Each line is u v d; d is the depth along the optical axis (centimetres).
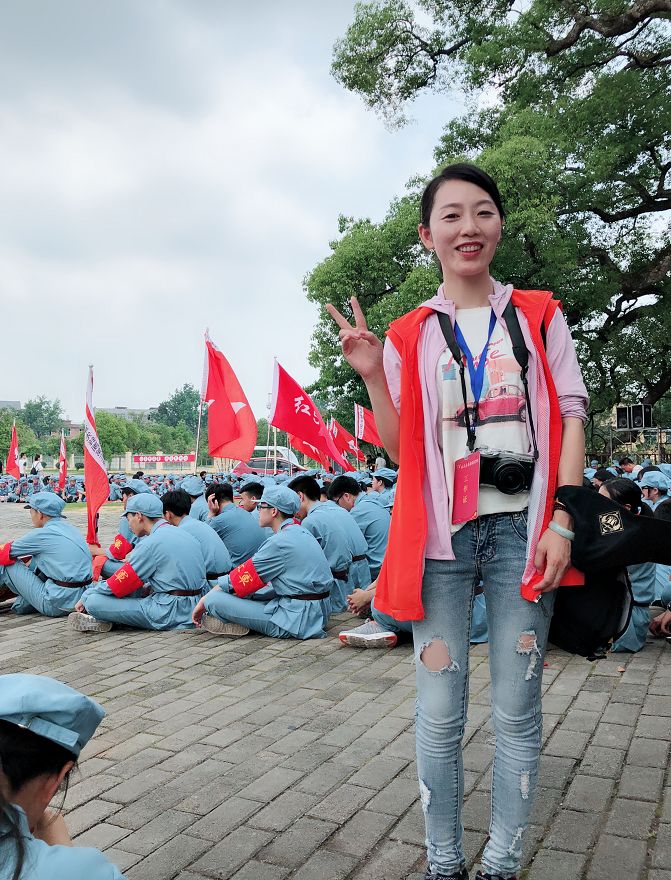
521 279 1967
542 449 237
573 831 308
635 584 589
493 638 244
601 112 1856
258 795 353
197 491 1156
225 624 691
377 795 349
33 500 802
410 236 2248
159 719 465
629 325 2317
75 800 352
